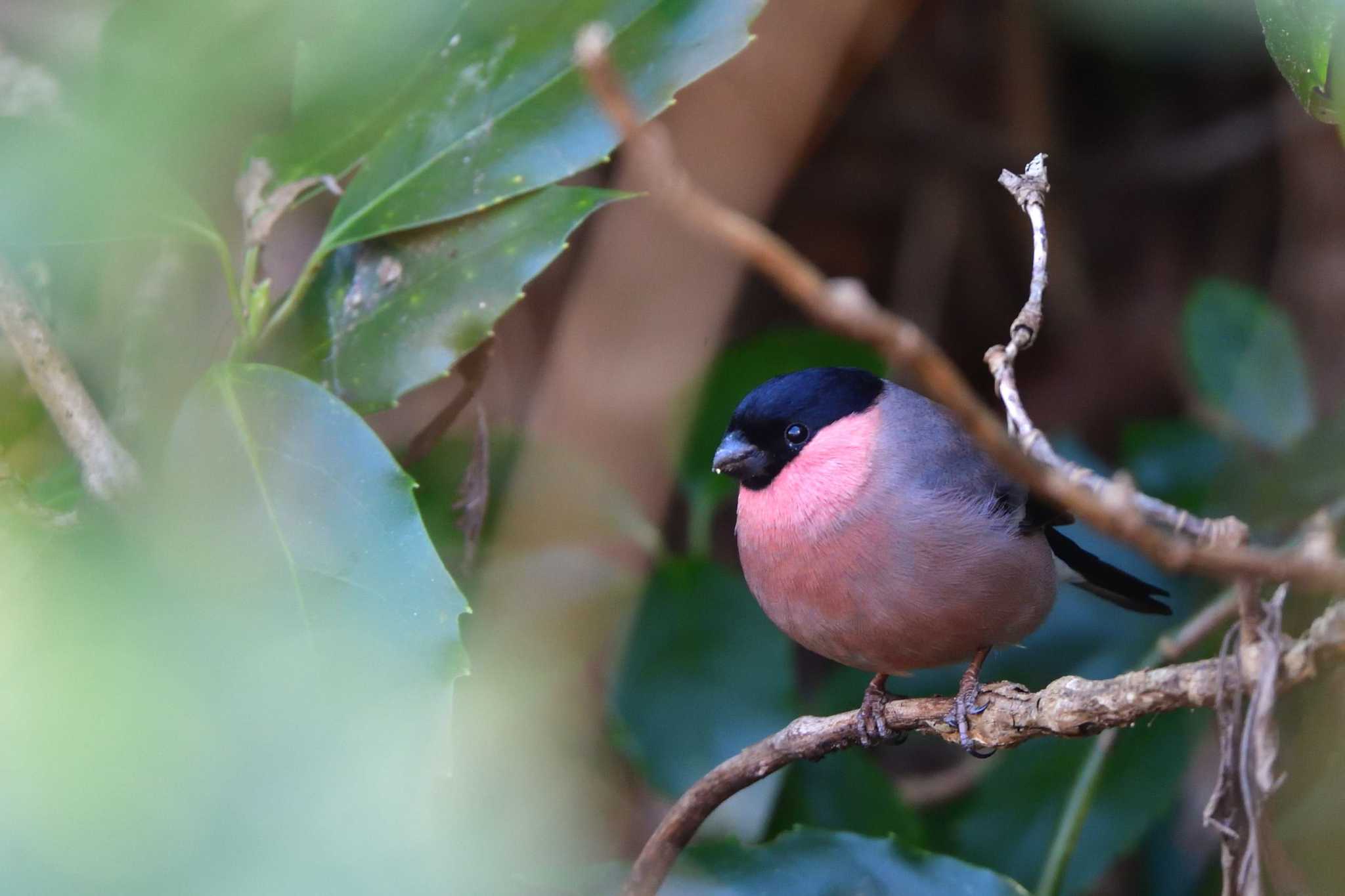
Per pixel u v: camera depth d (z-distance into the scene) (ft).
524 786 22.74
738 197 34.17
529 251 19.86
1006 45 41.65
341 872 10.77
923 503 23.57
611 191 20.13
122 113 16.40
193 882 9.63
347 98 20.22
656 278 34.83
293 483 17.56
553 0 20.15
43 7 24.77
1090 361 43.65
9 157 16.90
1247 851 14.83
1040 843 27.86
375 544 17.11
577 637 27.86
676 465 30.83
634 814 31.32
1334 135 38.32
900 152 43.11
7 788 9.16
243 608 15.53
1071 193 43.27
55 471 22.22
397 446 28.76
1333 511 26.27
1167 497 32.65
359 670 15.85
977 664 25.41
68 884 9.01
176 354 23.93
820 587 24.20
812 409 24.99
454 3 20.08
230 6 14.66
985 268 44.11
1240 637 15.35
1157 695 16.34
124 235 19.06
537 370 39.29
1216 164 41.91
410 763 13.42
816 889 21.02
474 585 26.94
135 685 9.98
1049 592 25.45
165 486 17.78
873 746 22.13
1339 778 20.12
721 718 26.99
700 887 21.17
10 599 10.81
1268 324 31.99
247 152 20.74
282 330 20.54
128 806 9.37
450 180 19.92
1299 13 15.52
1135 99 42.42
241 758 10.81
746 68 33.71
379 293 20.47
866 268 43.93
